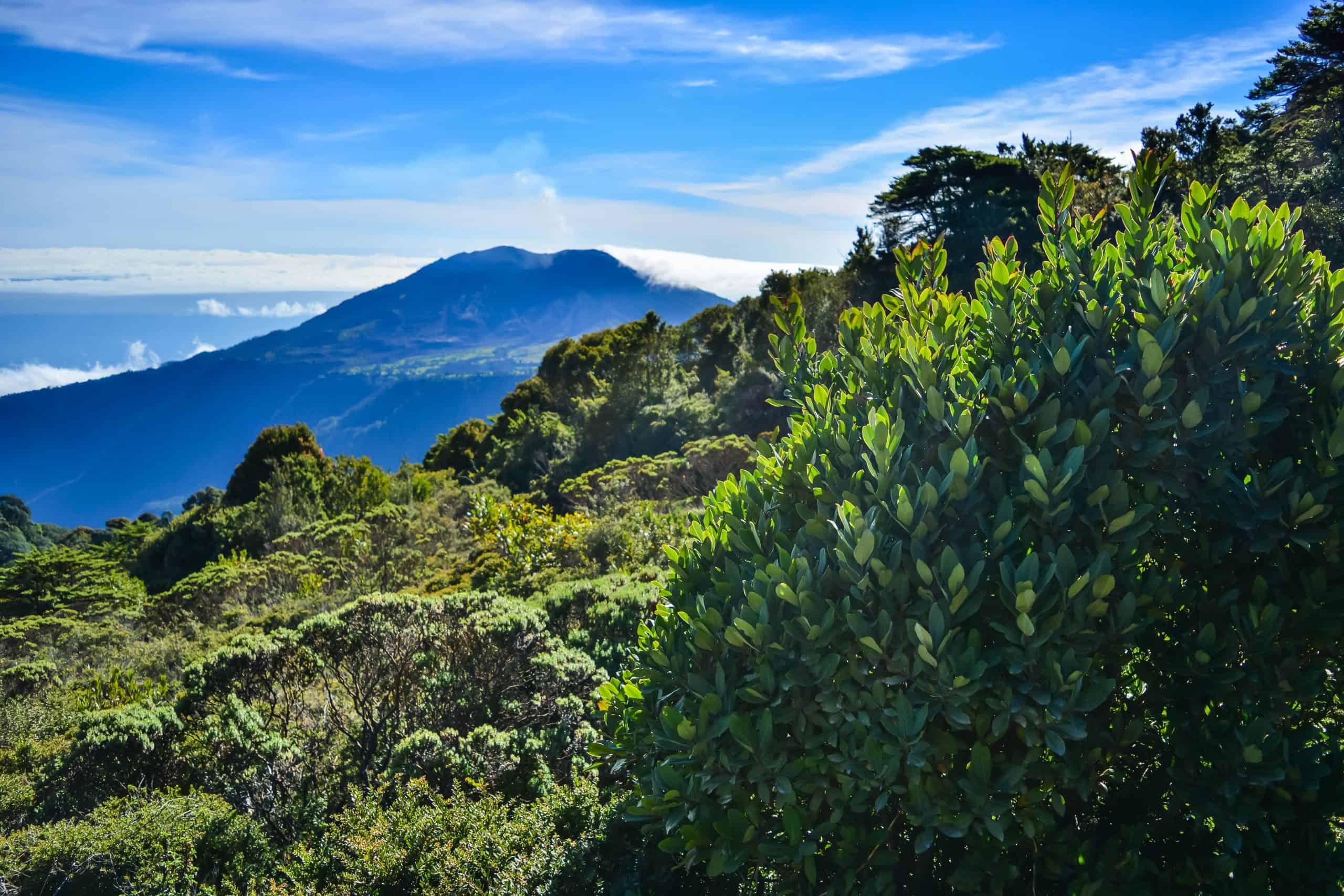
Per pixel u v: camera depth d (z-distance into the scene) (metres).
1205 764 2.52
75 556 28.31
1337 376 2.44
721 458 19.53
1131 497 2.59
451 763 5.04
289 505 26.45
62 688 11.35
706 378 37.81
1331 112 27.41
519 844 3.85
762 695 2.54
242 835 4.57
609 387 36.00
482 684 6.09
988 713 2.38
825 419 3.13
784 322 3.53
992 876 2.48
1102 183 26.81
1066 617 2.31
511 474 37.78
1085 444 2.39
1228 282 2.51
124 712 5.62
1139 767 2.71
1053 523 2.38
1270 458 2.60
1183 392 2.53
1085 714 2.46
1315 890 2.45
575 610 7.87
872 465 2.69
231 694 5.69
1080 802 2.69
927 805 2.36
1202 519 2.61
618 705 3.31
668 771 2.61
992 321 2.86
